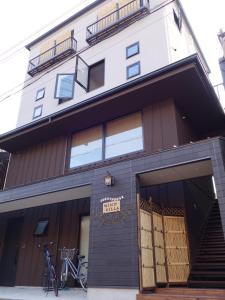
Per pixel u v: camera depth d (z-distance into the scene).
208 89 8.60
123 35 12.25
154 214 6.95
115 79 11.42
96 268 6.28
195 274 6.68
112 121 9.88
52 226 9.82
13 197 9.16
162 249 6.81
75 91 12.54
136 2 12.21
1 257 10.88
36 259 9.66
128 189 6.64
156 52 10.87
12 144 12.21
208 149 6.05
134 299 5.54
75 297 6.77
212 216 9.38
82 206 9.45
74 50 13.48
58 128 10.81
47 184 8.41
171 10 12.41
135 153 8.73
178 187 7.71
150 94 8.80
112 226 6.47
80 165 9.96
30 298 6.70
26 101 14.65
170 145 8.16
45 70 14.62
